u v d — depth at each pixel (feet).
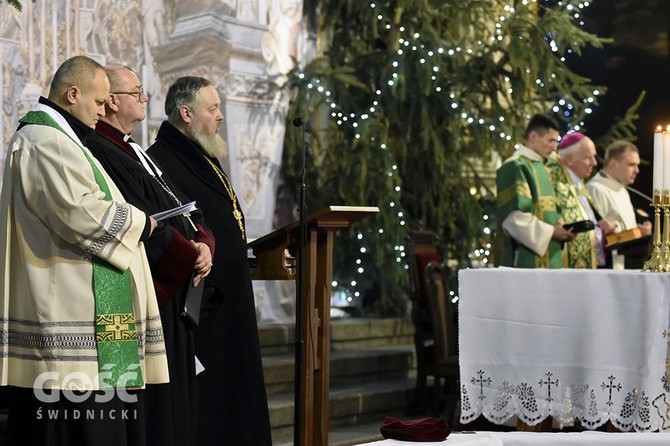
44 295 14.55
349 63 31.63
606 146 34.32
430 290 27.09
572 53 38.58
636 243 24.27
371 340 30.35
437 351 26.84
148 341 15.30
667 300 18.39
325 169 30.40
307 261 18.92
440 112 31.45
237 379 17.83
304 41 30.48
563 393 18.86
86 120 15.30
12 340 14.70
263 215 28.76
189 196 18.13
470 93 31.32
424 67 30.30
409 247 27.96
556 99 32.81
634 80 38.70
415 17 31.37
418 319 27.58
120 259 14.73
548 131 25.55
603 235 26.13
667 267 19.39
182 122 18.54
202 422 17.47
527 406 18.95
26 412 14.76
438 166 31.24
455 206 31.89
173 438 15.96
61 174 14.51
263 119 28.81
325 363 19.26
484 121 31.50
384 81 30.76
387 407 27.25
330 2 31.78
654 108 38.68
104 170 15.62
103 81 15.42
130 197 16.24
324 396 19.29
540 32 31.30
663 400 18.43
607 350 18.63
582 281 18.75
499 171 25.70
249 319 18.08
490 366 19.11
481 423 24.49
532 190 25.40
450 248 31.99
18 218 14.76
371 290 31.76
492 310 19.12
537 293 18.94
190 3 26.91
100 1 24.63
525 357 18.98
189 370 16.66
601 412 18.62
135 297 15.08
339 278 31.01
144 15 25.80
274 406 23.90
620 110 38.60
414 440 12.53
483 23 31.94
